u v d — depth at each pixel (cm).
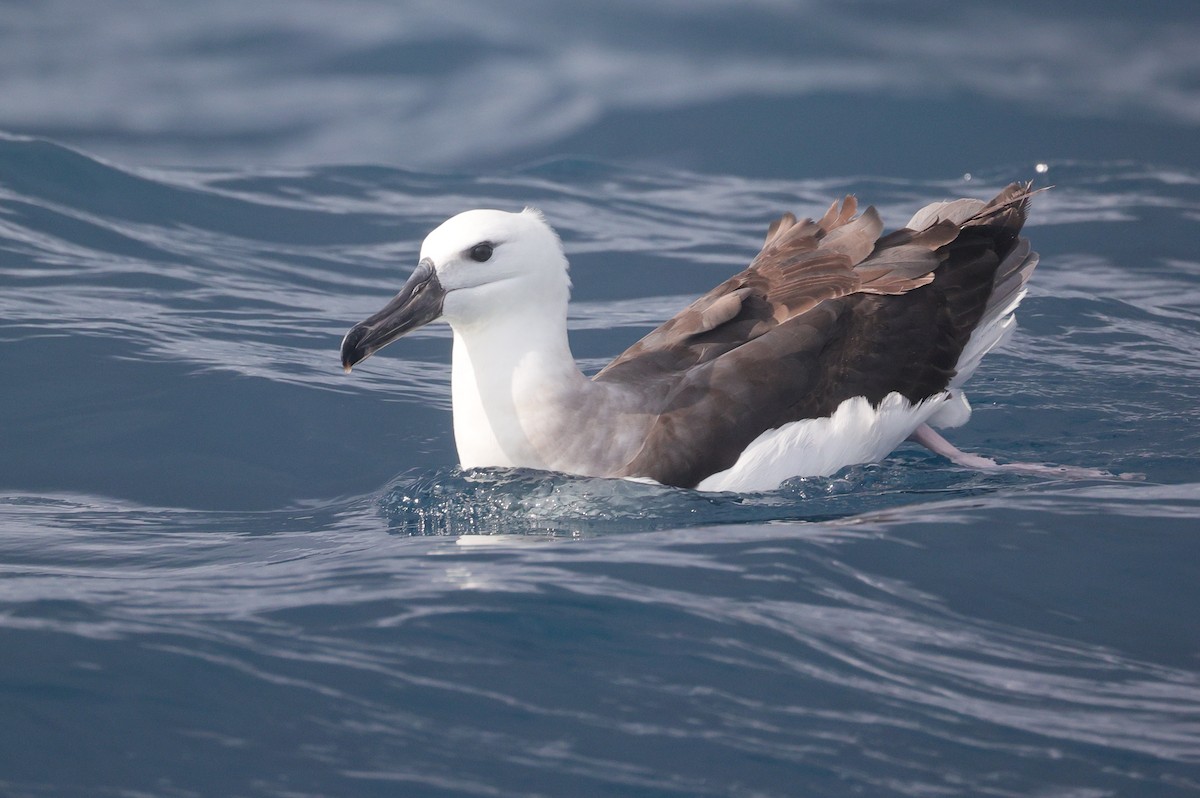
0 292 1634
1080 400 1433
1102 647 877
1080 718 789
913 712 789
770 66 2783
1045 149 2427
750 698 798
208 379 1430
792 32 2908
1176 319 1711
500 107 2727
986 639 882
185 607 905
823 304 1260
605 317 1714
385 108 2769
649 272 1888
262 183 2152
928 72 2727
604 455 1181
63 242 1831
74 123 2662
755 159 2452
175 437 1316
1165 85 2672
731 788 715
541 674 817
